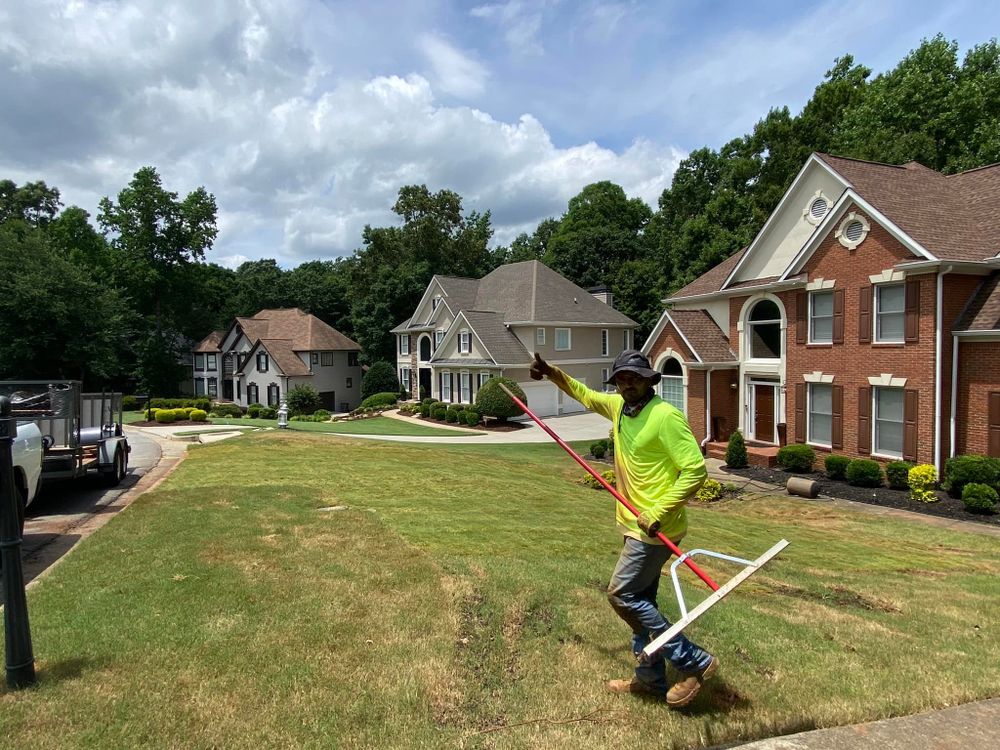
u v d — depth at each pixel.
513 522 8.45
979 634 5.14
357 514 8.15
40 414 9.35
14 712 3.18
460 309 38.84
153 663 3.76
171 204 47.66
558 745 3.02
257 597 4.92
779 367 18.62
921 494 13.55
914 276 14.47
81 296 37.69
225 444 17.31
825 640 4.62
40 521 8.34
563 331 36.28
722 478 17.00
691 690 3.31
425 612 4.68
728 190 40.09
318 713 3.26
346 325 63.16
